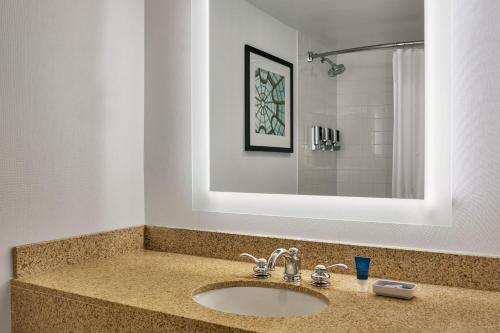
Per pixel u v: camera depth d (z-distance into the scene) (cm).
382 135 149
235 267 163
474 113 135
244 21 173
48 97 157
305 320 111
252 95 172
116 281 145
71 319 134
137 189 195
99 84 177
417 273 142
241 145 175
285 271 148
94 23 175
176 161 190
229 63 177
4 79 144
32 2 152
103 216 179
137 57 195
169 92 191
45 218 157
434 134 141
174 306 121
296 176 164
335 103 156
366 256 149
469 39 135
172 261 173
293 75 164
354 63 153
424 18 142
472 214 136
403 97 145
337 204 157
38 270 154
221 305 144
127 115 190
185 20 187
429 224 142
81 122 170
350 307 121
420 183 143
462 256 136
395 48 147
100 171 178
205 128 182
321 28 159
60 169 162
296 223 164
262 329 105
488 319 111
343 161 155
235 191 176
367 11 151
